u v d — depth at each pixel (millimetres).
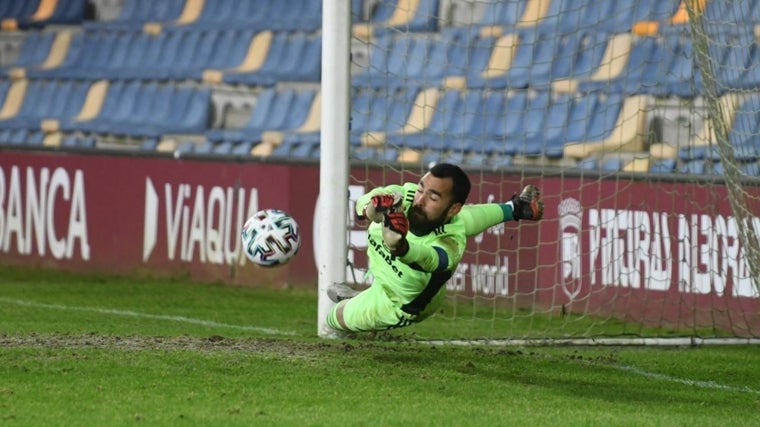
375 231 24422
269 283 44719
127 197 48250
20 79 62219
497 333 35406
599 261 38688
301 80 54625
